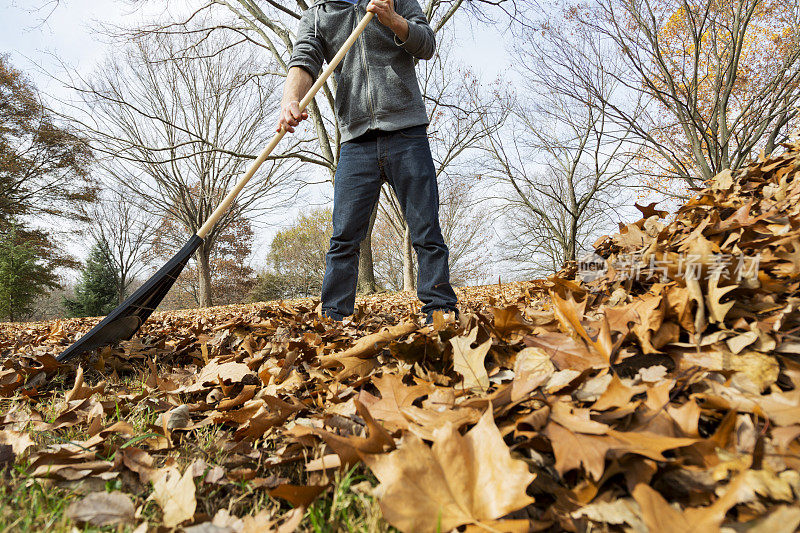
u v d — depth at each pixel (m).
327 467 0.93
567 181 19.41
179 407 1.41
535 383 0.99
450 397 1.07
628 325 1.17
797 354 0.98
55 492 0.96
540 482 0.78
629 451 0.72
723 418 0.84
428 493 0.74
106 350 2.18
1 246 21.28
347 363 1.41
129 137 17.09
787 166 1.90
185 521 0.84
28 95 19.17
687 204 1.92
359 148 2.42
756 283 1.13
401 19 2.17
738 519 0.65
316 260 36.28
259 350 1.96
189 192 20.19
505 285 7.44
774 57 9.89
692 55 10.02
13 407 1.60
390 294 11.80
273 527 0.81
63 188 21.84
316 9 2.45
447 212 26.03
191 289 33.78
